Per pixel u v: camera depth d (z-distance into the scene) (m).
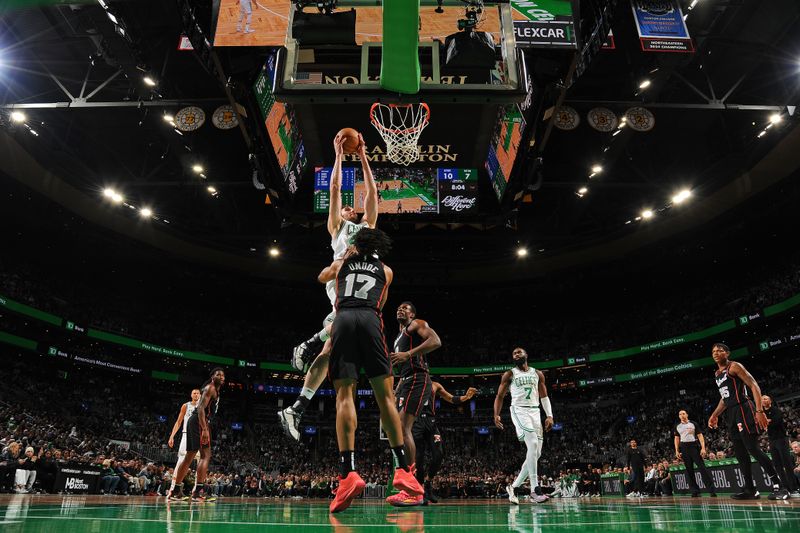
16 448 14.39
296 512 4.43
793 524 2.75
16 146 26.95
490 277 45.19
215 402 8.55
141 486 19.95
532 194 34.44
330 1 8.05
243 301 47.19
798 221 33.81
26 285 34.12
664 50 17.34
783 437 7.34
